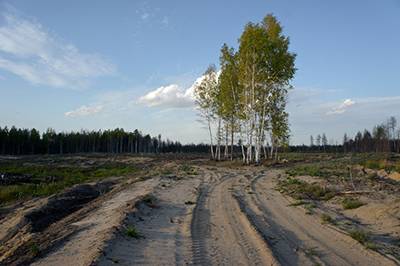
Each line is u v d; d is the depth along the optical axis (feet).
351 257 26.66
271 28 126.11
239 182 75.66
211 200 51.55
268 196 56.18
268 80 123.75
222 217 39.75
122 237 28.30
